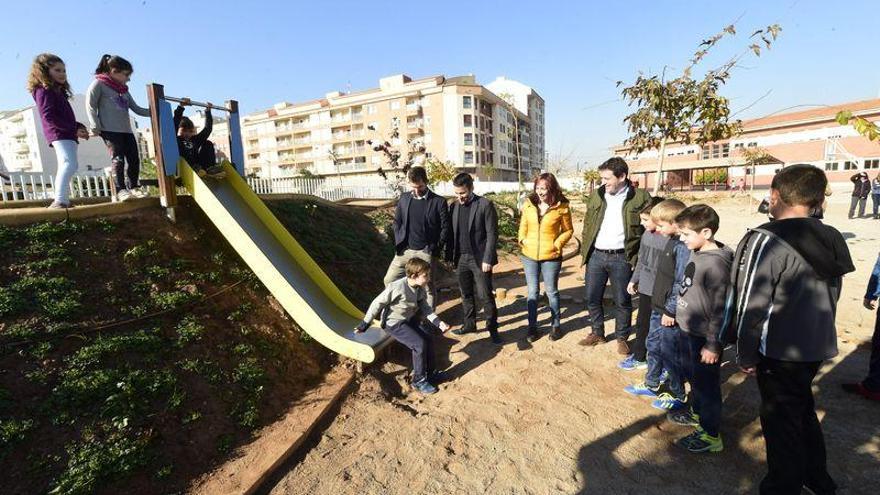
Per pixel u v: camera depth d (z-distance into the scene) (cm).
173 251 447
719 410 291
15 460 252
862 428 314
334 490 276
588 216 474
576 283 767
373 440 328
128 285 390
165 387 323
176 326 377
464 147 5878
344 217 845
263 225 541
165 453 286
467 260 507
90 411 288
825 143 3441
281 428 330
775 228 218
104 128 464
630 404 368
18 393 280
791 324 213
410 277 396
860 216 1582
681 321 298
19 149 6072
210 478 278
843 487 257
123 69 468
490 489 275
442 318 598
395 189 1246
